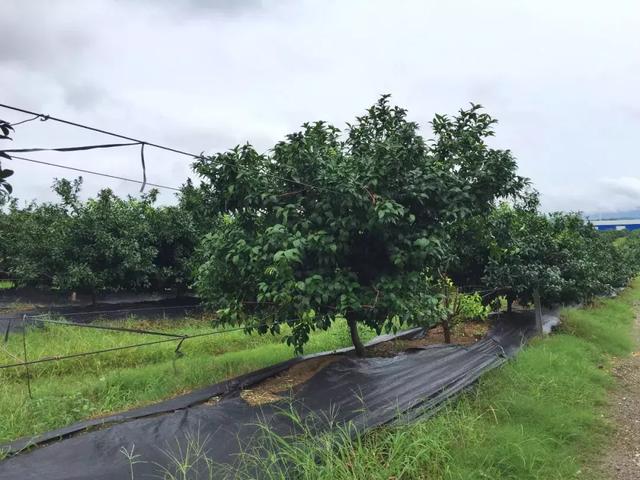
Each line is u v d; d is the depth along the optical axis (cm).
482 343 798
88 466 382
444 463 427
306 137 589
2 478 362
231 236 590
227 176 558
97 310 1296
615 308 1670
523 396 591
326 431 433
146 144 411
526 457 449
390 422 476
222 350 967
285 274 518
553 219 1070
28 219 1330
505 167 620
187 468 378
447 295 820
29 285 1308
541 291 995
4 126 244
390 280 580
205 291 650
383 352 743
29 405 562
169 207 1380
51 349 849
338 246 559
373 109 669
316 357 690
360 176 555
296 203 578
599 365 870
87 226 1226
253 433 438
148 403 605
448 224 713
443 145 655
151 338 973
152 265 1322
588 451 514
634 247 3328
